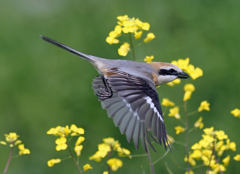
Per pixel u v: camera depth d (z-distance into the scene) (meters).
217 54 14.10
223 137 7.38
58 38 15.09
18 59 14.77
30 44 15.20
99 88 8.02
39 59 14.70
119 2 15.62
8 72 14.52
